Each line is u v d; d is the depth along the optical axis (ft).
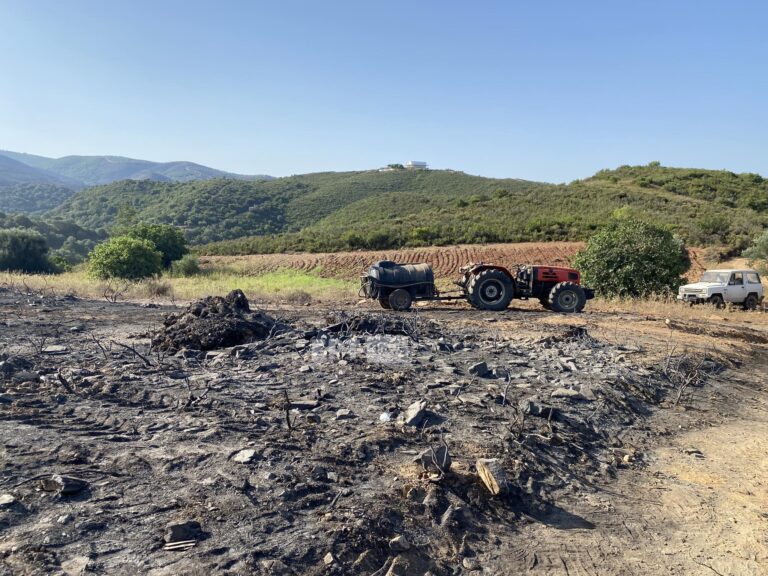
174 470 12.17
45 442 13.15
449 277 106.42
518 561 10.94
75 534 9.42
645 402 22.41
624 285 64.03
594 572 10.89
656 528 12.96
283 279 83.35
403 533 10.90
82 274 87.71
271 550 9.48
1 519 9.70
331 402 17.74
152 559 8.93
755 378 28.94
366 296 46.62
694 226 147.43
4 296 43.57
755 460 17.83
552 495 13.84
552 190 252.21
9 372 18.81
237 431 14.58
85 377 18.83
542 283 49.21
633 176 284.61
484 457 14.58
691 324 43.52
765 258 93.20
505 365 24.59
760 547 12.32
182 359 22.47
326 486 12.10
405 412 17.12
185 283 70.18
